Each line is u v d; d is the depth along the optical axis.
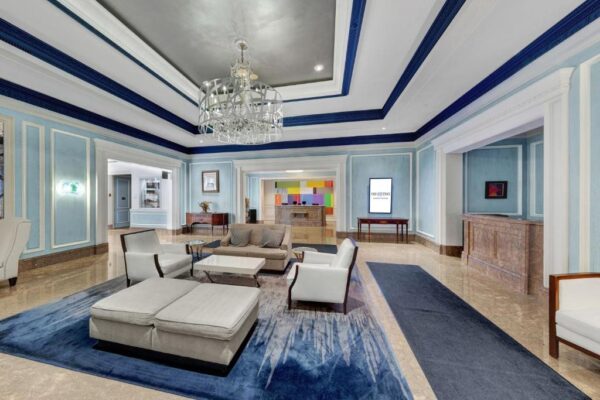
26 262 3.76
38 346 1.90
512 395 1.47
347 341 2.01
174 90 3.94
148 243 3.48
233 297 2.01
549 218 2.53
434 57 2.72
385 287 3.22
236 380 1.58
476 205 5.05
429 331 2.17
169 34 2.79
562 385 1.55
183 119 5.55
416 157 6.11
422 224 5.85
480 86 3.29
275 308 2.60
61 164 4.19
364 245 5.79
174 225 7.30
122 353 1.83
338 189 6.60
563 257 2.37
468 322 2.33
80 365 1.70
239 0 2.33
